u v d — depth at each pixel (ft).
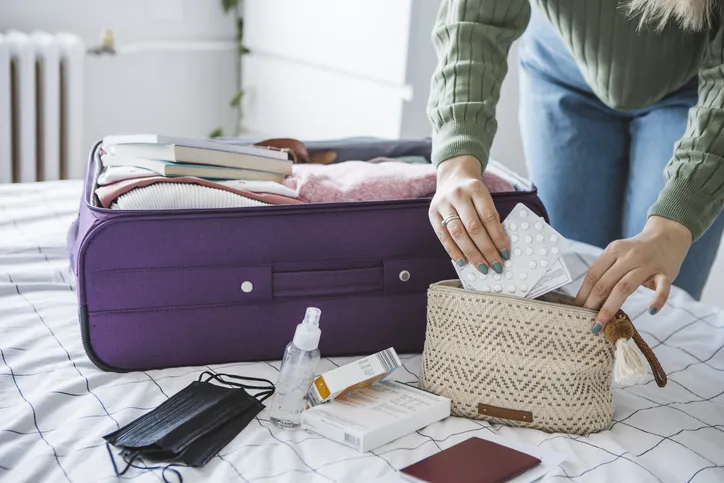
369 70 8.04
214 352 3.86
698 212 3.51
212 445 3.09
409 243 3.99
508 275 3.41
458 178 3.65
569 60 5.59
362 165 4.58
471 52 4.02
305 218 3.82
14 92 8.34
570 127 5.83
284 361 3.35
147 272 3.68
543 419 3.40
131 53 9.32
